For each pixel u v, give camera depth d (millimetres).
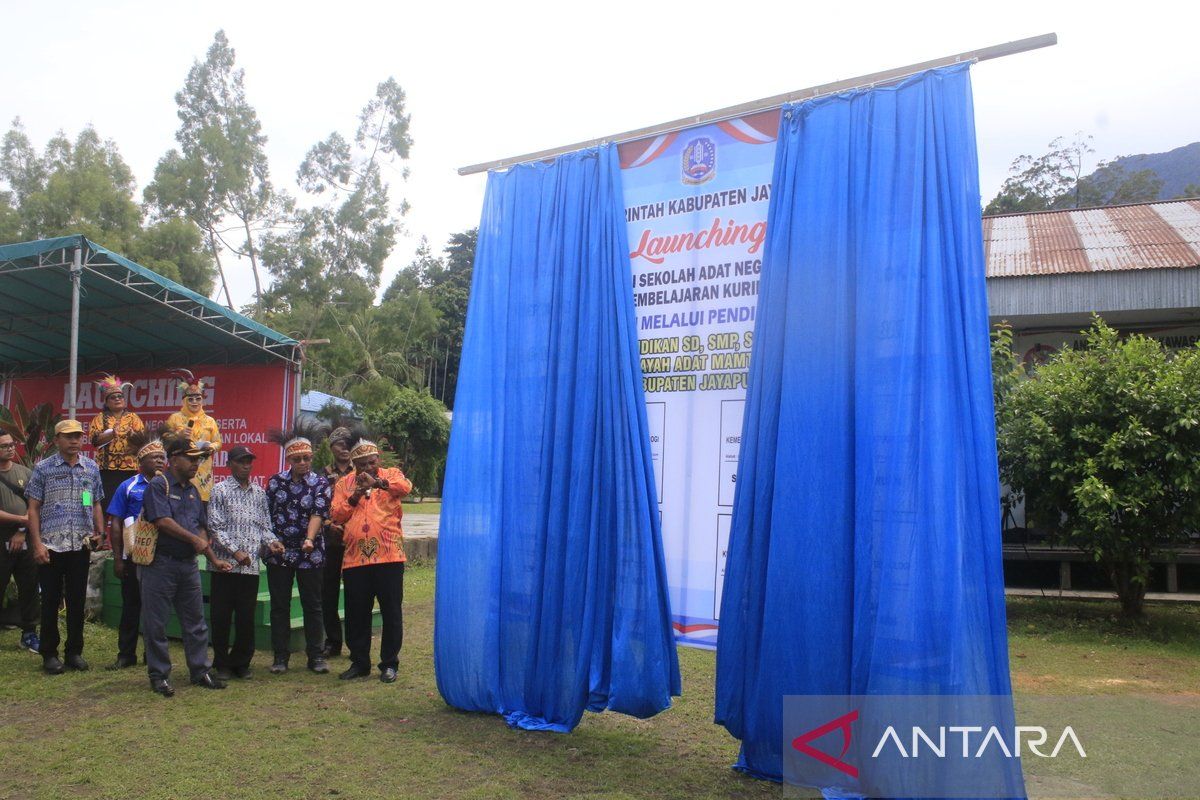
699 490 4781
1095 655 7805
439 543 5582
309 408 27281
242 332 12820
